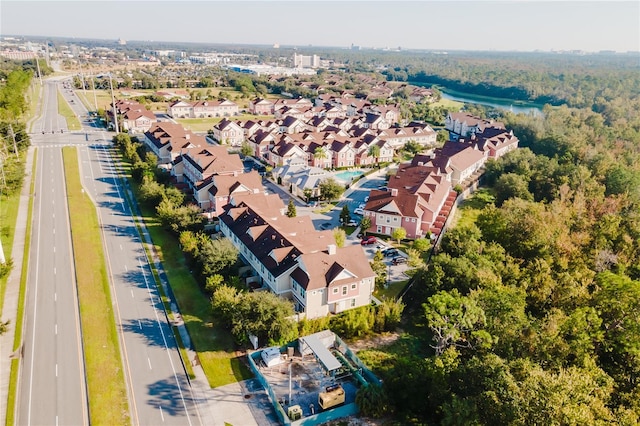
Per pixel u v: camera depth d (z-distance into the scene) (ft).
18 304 216.95
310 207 355.56
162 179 370.94
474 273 215.31
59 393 166.40
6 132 441.68
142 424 153.58
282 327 185.37
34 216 314.55
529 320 180.55
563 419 120.26
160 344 193.36
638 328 165.17
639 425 126.31
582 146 463.01
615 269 234.58
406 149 558.97
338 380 177.17
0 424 151.64
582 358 157.79
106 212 326.85
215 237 279.49
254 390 170.50
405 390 161.27
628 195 350.64
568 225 279.08
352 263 220.23
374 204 313.32
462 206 376.27
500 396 133.28
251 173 337.52
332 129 564.71
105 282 237.25
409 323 216.95
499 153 515.50
